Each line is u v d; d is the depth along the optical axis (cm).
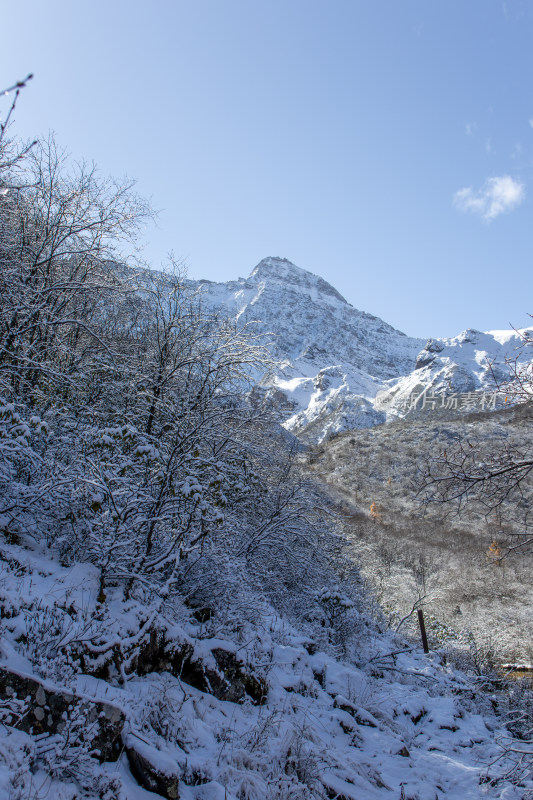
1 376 711
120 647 509
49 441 691
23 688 388
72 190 886
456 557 3450
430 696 1077
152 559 673
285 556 1077
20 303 763
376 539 3647
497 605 2609
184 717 518
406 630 1845
